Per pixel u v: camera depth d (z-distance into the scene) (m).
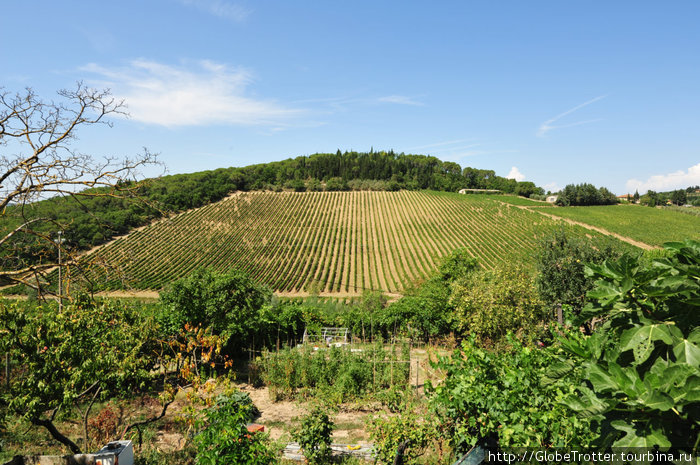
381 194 112.38
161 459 8.50
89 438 9.42
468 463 3.87
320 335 22.59
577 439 3.09
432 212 93.56
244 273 19.75
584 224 76.38
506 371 4.21
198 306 17.64
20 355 6.68
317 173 146.75
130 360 8.22
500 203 99.69
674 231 69.12
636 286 2.54
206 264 63.94
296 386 14.96
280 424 11.95
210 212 89.50
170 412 11.73
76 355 7.20
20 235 6.33
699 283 2.50
